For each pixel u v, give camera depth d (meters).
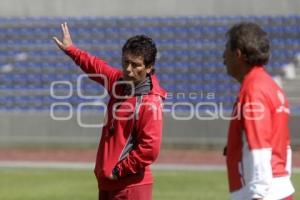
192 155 68.12
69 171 56.75
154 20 86.31
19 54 84.88
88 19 86.62
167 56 83.94
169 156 67.19
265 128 15.85
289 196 16.48
